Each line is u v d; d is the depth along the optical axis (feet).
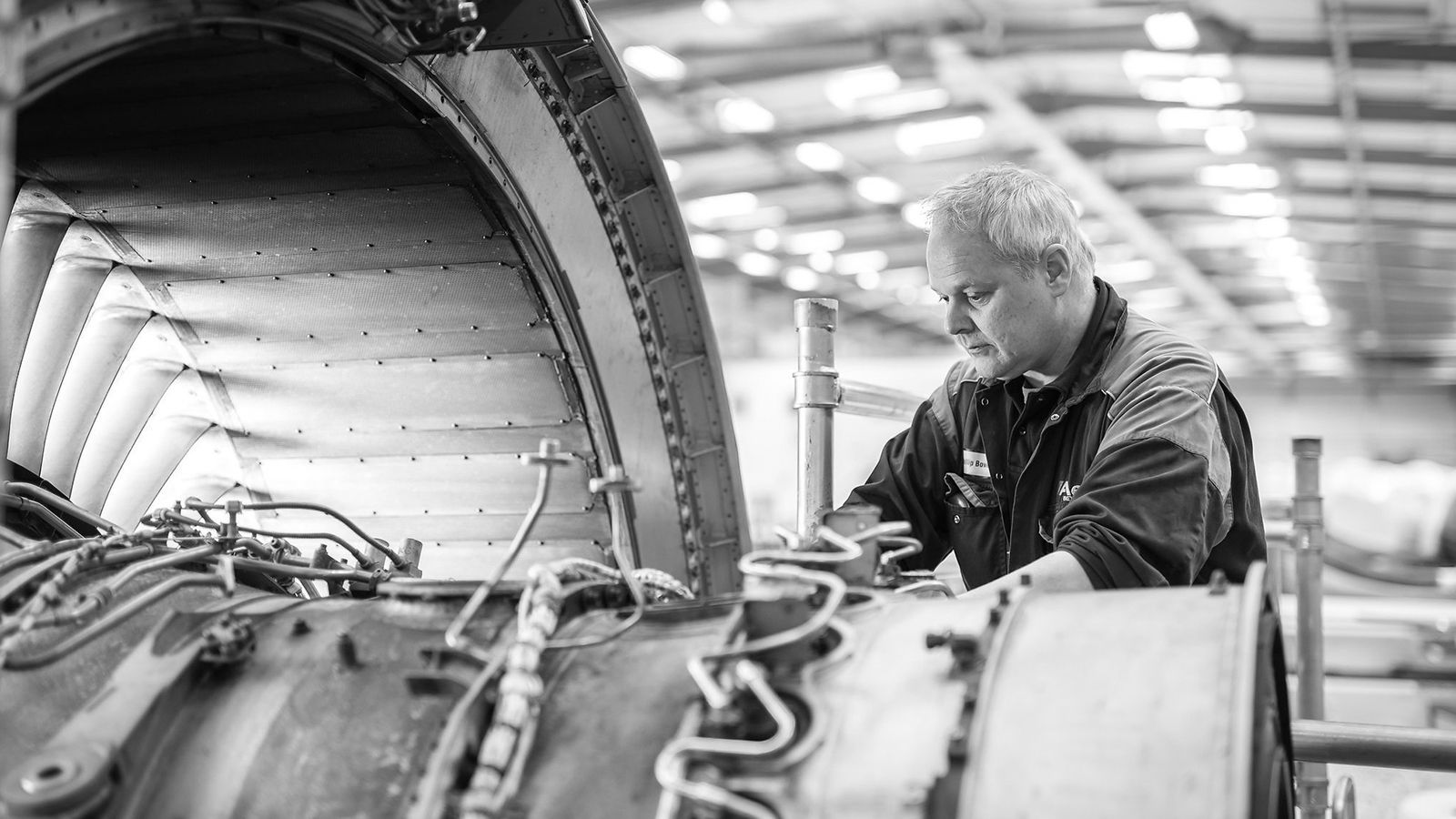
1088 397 7.98
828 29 32.99
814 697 4.58
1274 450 69.72
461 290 10.00
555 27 7.57
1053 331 7.94
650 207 10.83
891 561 6.44
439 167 8.93
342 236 9.69
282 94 8.18
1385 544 31.07
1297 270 56.08
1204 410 7.22
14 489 6.89
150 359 11.09
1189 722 4.12
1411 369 68.74
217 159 9.13
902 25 32.76
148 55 7.63
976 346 8.18
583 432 10.68
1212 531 7.13
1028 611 4.90
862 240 52.75
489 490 11.36
